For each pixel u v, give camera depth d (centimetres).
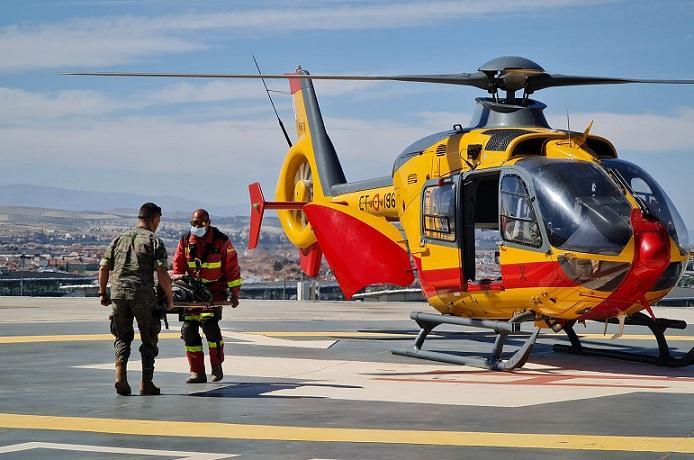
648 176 1433
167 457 791
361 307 2992
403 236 1827
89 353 1628
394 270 1820
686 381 1312
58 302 3138
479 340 1942
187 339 1253
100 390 1186
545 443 844
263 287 4962
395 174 1753
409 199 1683
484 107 1631
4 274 5912
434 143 1639
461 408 1041
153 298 1142
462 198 1538
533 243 1392
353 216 1888
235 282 1270
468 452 806
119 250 1145
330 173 2272
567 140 1455
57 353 1627
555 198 1371
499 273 1505
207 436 880
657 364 1516
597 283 1338
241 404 1072
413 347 1631
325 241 1945
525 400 1103
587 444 838
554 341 1927
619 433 892
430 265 1616
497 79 1638
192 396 1134
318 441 856
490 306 1524
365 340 1916
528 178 1405
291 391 1179
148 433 896
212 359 1263
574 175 1382
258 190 2308
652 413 1008
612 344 1864
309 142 2355
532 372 1430
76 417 985
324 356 1620
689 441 852
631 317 1535
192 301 1227
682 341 1939
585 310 1402
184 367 1434
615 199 1356
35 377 1312
